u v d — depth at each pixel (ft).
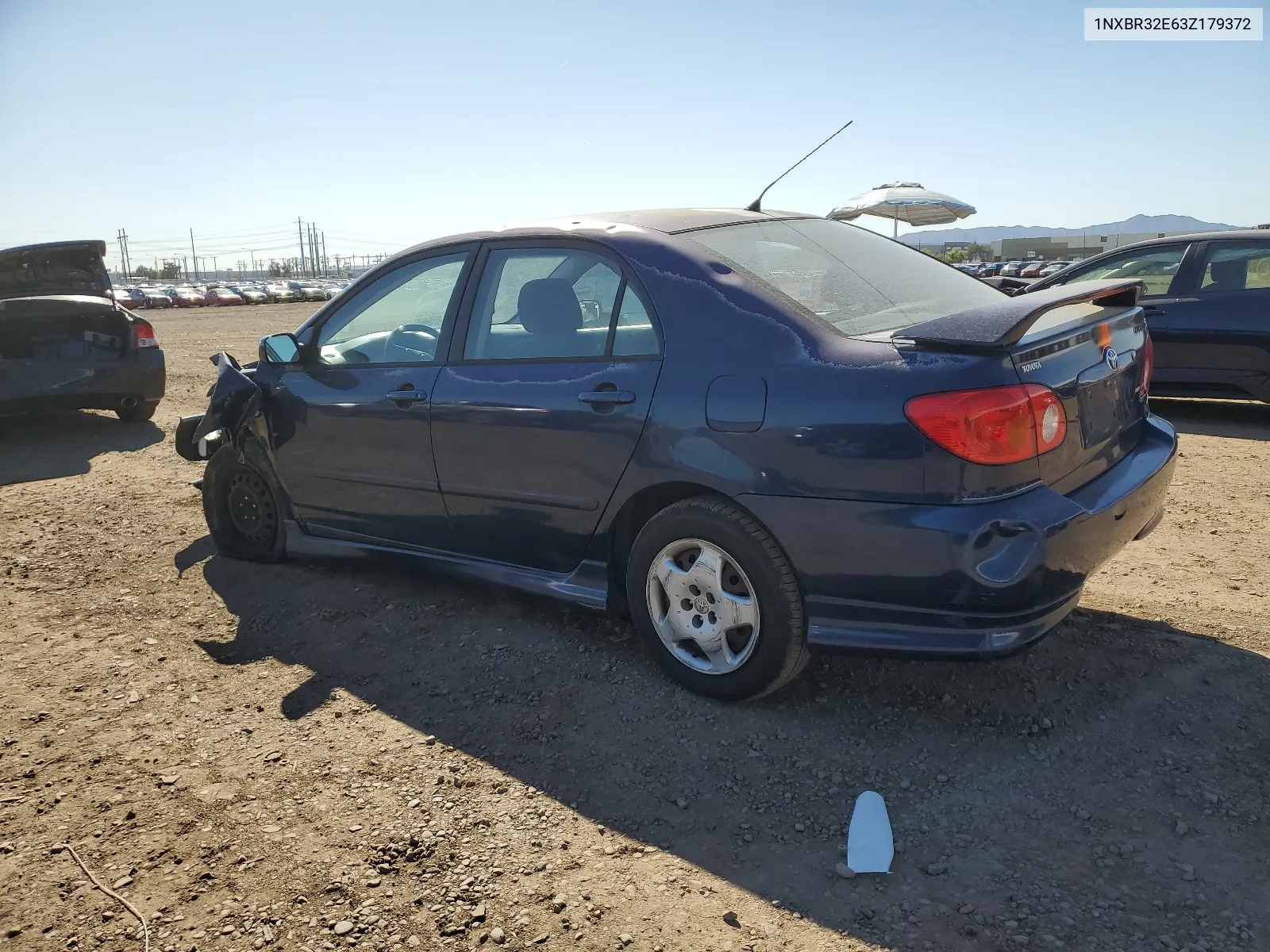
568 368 10.95
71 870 8.04
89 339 27.32
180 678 11.60
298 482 14.30
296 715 10.60
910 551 8.68
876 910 7.19
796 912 7.22
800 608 9.54
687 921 7.18
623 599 11.45
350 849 8.18
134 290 202.69
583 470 10.80
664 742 9.67
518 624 12.66
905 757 9.23
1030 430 8.51
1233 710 9.69
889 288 11.10
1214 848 7.72
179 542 17.13
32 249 27.30
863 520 8.87
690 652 10.57
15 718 10.68
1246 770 8.72
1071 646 11.17
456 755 9.62
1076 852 7.75
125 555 16.44
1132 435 10.75
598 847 8.09
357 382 13.20
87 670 11.87
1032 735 9.47
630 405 10.30
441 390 12.08
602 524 10.91
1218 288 24.68
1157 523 10.89
